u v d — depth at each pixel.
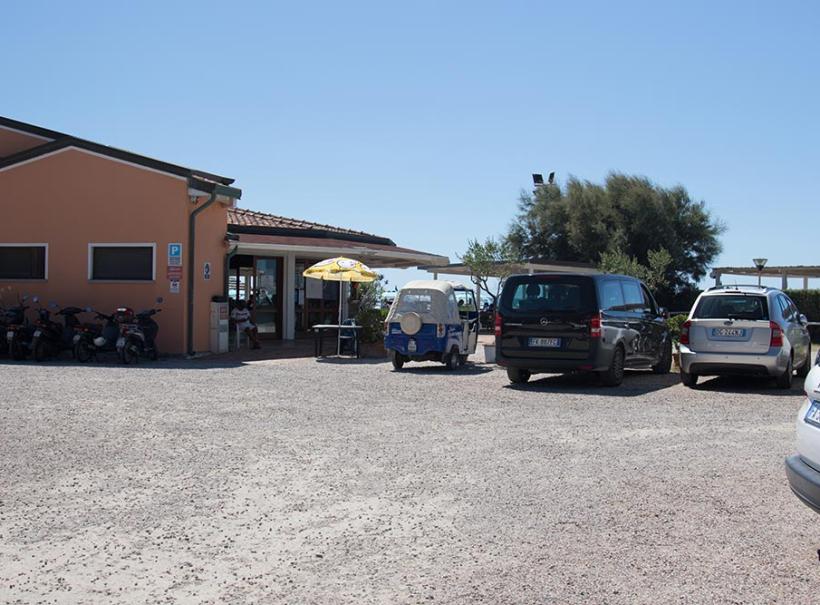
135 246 18.22
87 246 18.50
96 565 4.79
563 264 33.12
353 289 25.62
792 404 11.43
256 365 16.33
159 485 6.54
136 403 10.67
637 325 14.42
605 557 5.01
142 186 18.12
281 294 23.59
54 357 17.53
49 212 18.78
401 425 9.35
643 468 7.27
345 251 22.77
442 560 4.93
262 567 4.79
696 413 10.50
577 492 6.45
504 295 13.71
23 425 8.96
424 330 15.96
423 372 15.66
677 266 47.19
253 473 6.95
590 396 12.16
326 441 8.34
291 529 5.48
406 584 4.55
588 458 7.67
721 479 6.90
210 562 4.86
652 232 46.91
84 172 18.52
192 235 17.89
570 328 13.12
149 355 16.84
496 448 8.09
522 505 6.09
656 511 5.97
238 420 9.51
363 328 19.30
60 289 18.67
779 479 6.91
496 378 14.68
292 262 23.52
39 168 18.86
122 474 6.86
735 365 12.92
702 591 4.50
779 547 5.22
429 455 7.72
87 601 4.27
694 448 8.17
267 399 11.27
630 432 9.05
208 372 14.70
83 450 7.76
